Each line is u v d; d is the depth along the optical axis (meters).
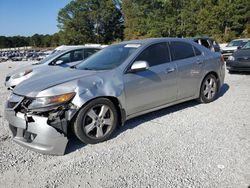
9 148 4.21
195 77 5.75
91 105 4.08
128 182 3.14
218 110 5.62
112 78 4.39
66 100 3.84
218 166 3.36
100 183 3.16
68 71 4.77
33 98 3.84
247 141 4.04
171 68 5.22
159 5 60.56
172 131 4.57
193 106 5.97
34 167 3.59
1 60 39.12
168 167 3.41
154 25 55.75
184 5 54.59
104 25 80.88
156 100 5.02
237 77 9.74
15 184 3.22
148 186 3.03
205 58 5.99
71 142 4.31
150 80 4.85
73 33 78.88
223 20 44.25
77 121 3.98
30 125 3.77
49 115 3.73
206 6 46.91
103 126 4.32
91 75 4.34
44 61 9.56
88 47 10.00
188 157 3.63
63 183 3.20
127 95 4.52
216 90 6.33
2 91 9.06
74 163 3.64
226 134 4.34
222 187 2.94
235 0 43.78
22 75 8.60
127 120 5.13
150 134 4.50
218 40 42.78
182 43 5.71
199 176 3.17
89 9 79.94
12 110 3.98
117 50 5.19
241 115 5.22
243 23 44.53
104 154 3.86
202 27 46.38
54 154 3.81
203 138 4.22
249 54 10.08
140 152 3.87
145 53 4.95
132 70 4.58
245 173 3.18
